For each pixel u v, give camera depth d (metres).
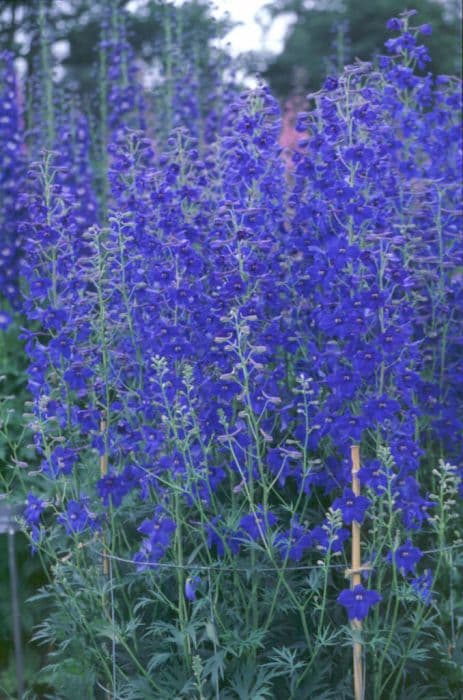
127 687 4.54
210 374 4.68
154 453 4.50
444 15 14.54
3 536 5.43
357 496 4.14
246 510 4.75
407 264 4.91
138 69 9.17
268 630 4.47
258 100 5.02
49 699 4.94
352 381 4.22
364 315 4.18
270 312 4.96
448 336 5.36
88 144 9.18
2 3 11.92
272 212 5.05
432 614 4.76
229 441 4.14
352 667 4.54
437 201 5.34
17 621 4.71
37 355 4.77
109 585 4.65
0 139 9.02
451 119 6.42
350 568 4.29
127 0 12.89
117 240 4.82
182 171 5.21
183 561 4.70
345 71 4.55
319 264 4.58
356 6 15.11
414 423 4.68
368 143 4.66
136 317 4.79
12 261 8.94
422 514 4.29
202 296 4.67
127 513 4.87
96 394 4.96
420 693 4.45
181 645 4.44
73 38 13.54
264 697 4.39
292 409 4.87
